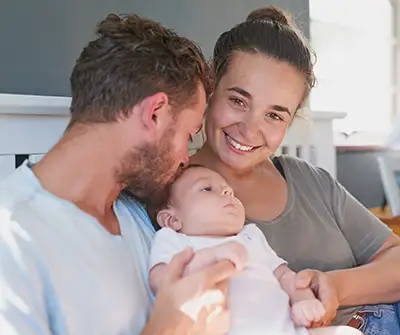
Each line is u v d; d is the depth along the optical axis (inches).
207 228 41.3
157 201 42.5
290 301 40.4
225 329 35.3
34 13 52.0
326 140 75.2
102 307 31.0
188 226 41.4
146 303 35.1
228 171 48.4
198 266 34.5
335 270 48.3
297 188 51.8
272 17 49.9
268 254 42.8
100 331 30.9
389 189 97.0
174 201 42.2
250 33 45.8
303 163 54.8
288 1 87.8
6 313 26.9
